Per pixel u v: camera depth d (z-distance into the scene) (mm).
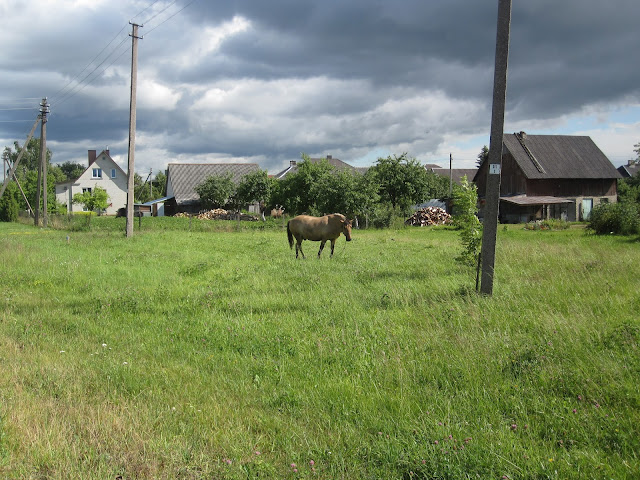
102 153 72688
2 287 10555
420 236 26703
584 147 53375
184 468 3236
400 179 46812
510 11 8195
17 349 6027
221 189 56812
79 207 72750
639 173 64375
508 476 3070
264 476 3201
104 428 3783
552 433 3646
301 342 6066
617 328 5590
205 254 16625
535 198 46969
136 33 23141
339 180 37906
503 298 7746
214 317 7664
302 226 16016
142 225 38219
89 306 8734
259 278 10938
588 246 16000
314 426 3951
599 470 3096
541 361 4750
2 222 47719
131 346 6277
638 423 3604
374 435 3764
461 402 4207
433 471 3184
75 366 5367
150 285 10820
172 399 4449
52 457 3350
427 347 5535
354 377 4883
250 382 4887
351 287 9578
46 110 38688
